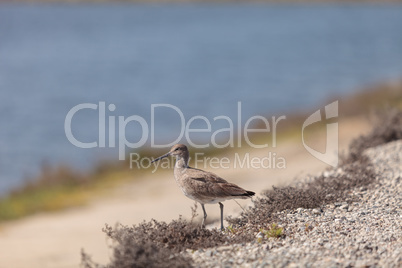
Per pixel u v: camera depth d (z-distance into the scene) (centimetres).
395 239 879
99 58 12988
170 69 10706
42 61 12575
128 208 2244
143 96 7525
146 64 11656
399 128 1661
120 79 9462
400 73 8100
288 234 930
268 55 12494
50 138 4800
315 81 8175
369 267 771
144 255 799
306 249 845
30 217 2339
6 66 11731
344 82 7812
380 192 1170
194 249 881
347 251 831
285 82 8288
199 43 15900
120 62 12119
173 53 13700
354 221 987
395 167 1368
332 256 815
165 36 18312
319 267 775
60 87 8644
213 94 7494
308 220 993
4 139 4819
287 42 15475
